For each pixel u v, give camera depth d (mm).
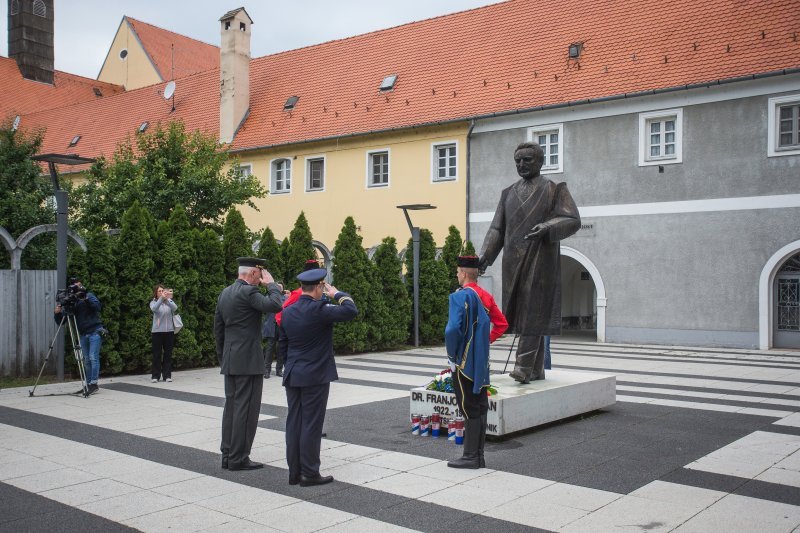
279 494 6078
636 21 24875
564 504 5797
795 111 20062
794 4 21719
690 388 12234
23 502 5883
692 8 23891
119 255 14312
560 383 9289
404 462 7137
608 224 22859
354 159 29047
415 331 20797
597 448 7742
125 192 22344
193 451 7633
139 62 49906
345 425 8961
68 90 49750
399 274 20328
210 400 11039
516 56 26984
